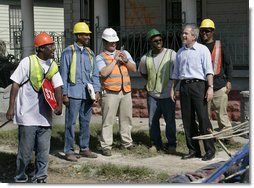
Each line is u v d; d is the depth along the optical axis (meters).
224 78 9.23
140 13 16.48
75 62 8.73
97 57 9.11
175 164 8.50
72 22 17.28
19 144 7.29
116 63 9.11
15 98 7.19
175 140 9.25
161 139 9.50
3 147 10.10
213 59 9.05
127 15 16.70
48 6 26.00
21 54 16.38
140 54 13.81
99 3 14.55
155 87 9.17
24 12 16.06
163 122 11.96
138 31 14.98
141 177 7.99
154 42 9.12
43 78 7.14
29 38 16.08
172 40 13.72
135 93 12.85
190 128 8.66
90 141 10.19
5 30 24.73
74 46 8.83
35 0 25.47
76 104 8.78
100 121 12.45
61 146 10.01
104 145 9.20
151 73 9.20
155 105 9.26
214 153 8.66
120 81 9.16
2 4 24.67
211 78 8.36
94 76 8.93
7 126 12.12
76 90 8.74
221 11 15.08
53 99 7.15
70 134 8.88
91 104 9.02
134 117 12.89
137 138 10.28
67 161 8.88
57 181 7.97
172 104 9.16
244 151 5.63
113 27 14.70
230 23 13.64
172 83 8.93
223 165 5.69
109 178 8.09
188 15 13.18
